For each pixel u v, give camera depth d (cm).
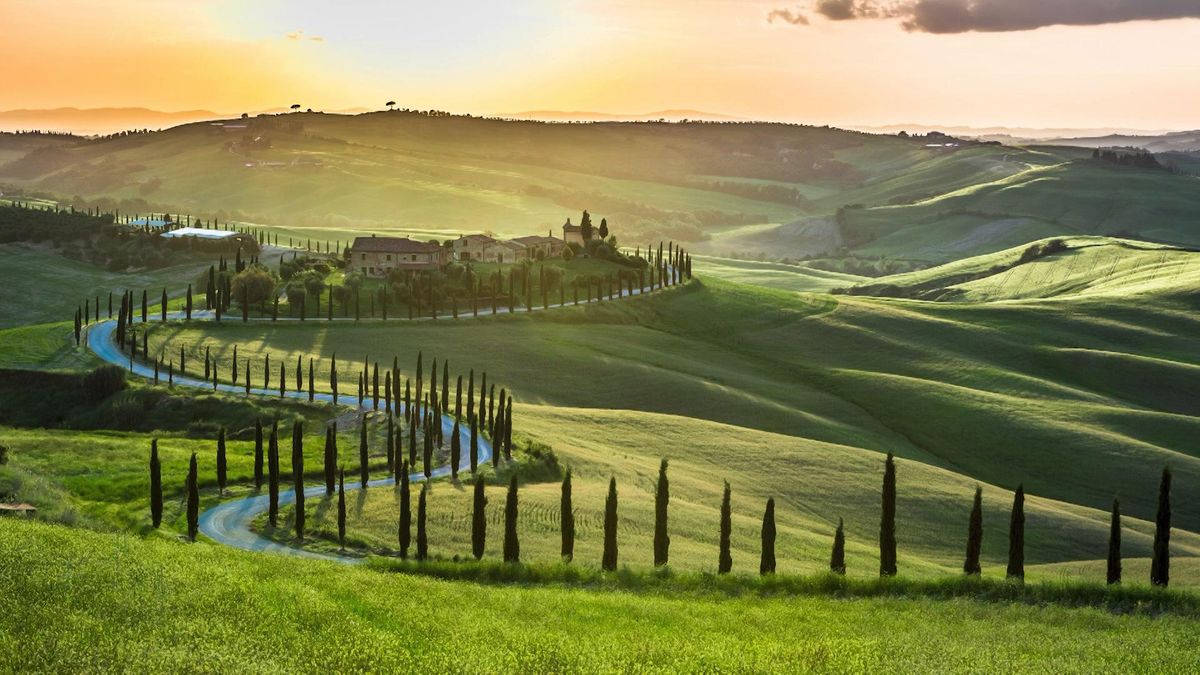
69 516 7938
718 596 5734
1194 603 5697
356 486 10919
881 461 14000
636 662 3138
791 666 3278
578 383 18675
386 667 2795
